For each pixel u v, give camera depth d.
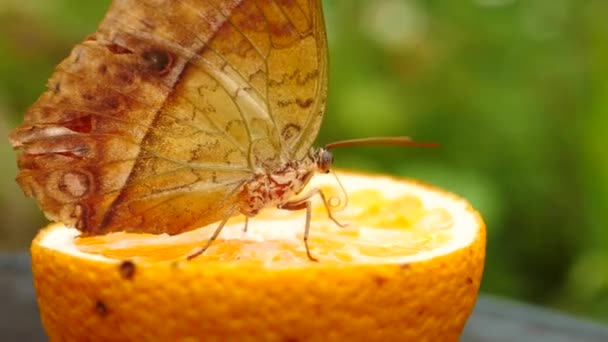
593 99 0.46
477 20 0.47
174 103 0.30
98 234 0.30
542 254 0.47
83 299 0.29
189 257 0.30
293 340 0.28
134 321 0.29
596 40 0.47
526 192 0.47
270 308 0.28
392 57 0.47
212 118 0.30
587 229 0.46
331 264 0.29
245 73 0.30
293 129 0.30
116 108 0.30
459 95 0.47
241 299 0.28
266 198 0.30
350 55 0.47
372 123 0.46
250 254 0.30
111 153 0.30
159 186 0.30
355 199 0.34
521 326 0.37
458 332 0.30
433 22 0.47
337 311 0.28
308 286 0.28
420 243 0.31
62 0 0.50
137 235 0.31
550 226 0.47
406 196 0.33
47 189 0.30
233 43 0.30
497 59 0.47
